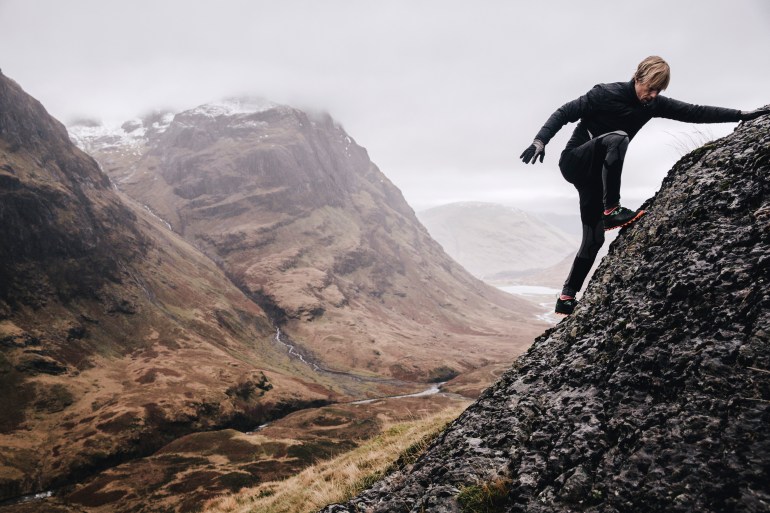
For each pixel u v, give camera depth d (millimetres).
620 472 3061
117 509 80625
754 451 2502
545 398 4285
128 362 162375
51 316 161000
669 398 3184
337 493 8367
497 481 3805
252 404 148125
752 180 3758
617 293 4398
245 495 19781
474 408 5113
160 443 115000
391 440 13281
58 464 98500
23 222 174375
